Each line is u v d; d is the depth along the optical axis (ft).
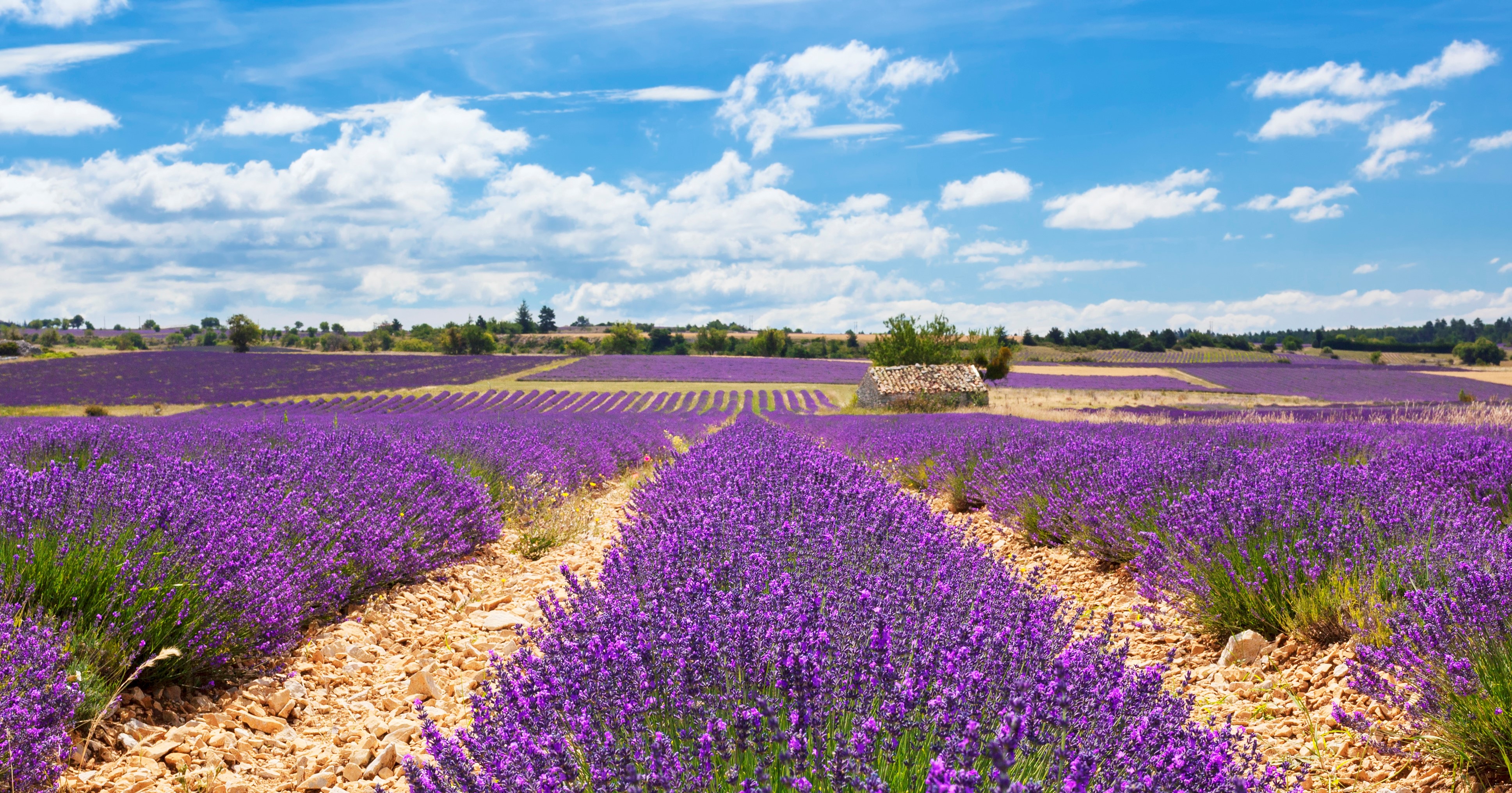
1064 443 29.58
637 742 7.02
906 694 6.97
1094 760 6.64
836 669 7.86
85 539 12.03
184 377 170.30
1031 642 9.07
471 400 153.58
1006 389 168.66
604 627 9.02
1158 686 7.76
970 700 7.20
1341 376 203.72
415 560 17.33
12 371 171.32
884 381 135.95
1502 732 8.50
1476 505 16.21
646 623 9.05
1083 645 9.17
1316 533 13.74
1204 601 14.01
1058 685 6.76
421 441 30.14
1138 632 14.64
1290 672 11.88
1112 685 7.78
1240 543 14.07
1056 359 300.40
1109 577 18.11
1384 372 217.36
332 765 9.82
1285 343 355.97
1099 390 169.17
